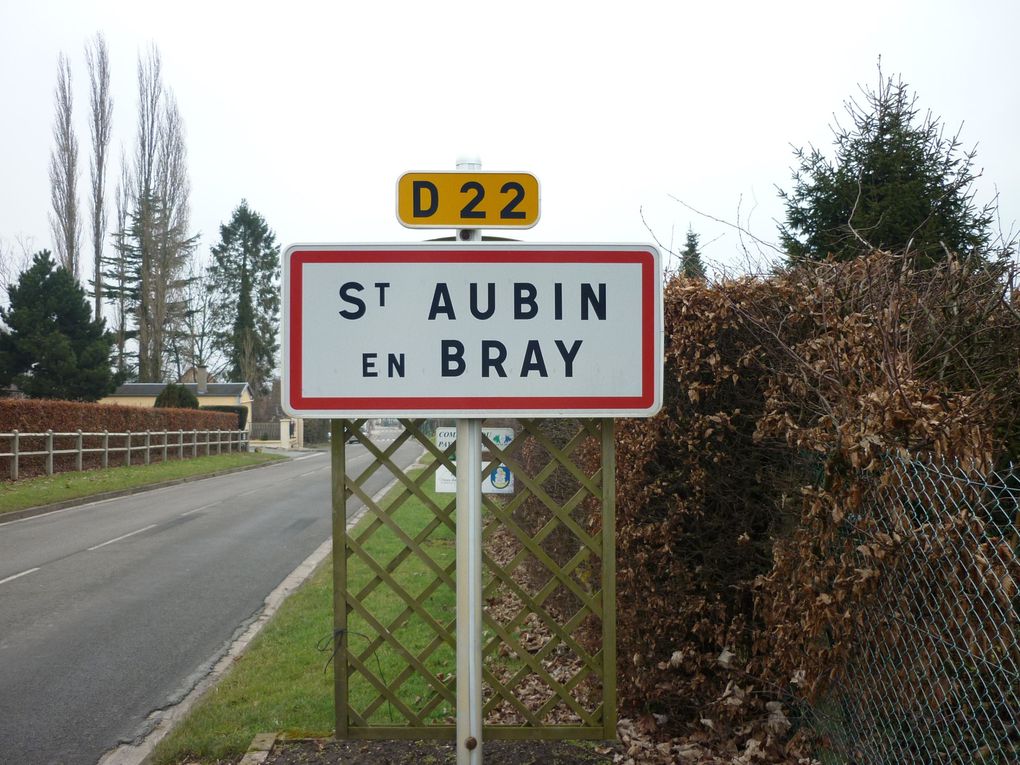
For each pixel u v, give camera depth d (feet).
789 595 11.76
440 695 12.96
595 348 10.72
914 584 9.56
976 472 8.66
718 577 13.96
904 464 9.43
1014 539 8.43
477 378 10.66
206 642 20.99
